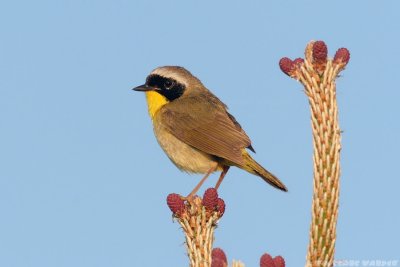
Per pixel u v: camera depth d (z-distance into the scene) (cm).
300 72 985
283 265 714
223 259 699
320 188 922
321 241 898
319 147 945
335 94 971
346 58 978
